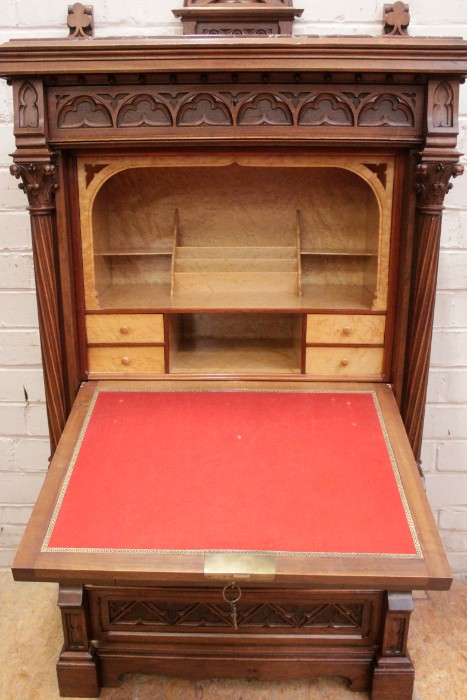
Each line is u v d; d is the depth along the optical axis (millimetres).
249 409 1422
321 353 1477
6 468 1934
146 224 1649
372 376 1479
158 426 1378
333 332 1459
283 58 1197
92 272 1427
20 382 1856
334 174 1601
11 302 1784
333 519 1182
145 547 1139
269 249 1618
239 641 1372
